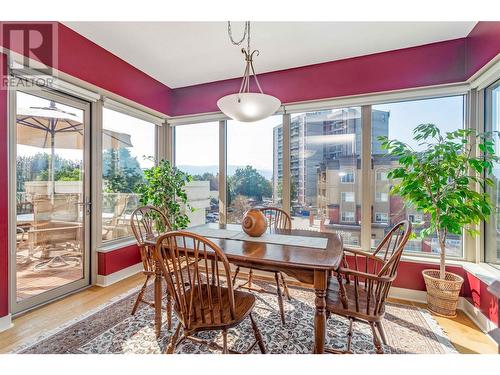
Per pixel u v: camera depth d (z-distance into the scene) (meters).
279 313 2.20
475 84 2.30
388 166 2.74
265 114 1.82
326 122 3.02
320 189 3.05
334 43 2.49
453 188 2.10
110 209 3.05
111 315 2.14
